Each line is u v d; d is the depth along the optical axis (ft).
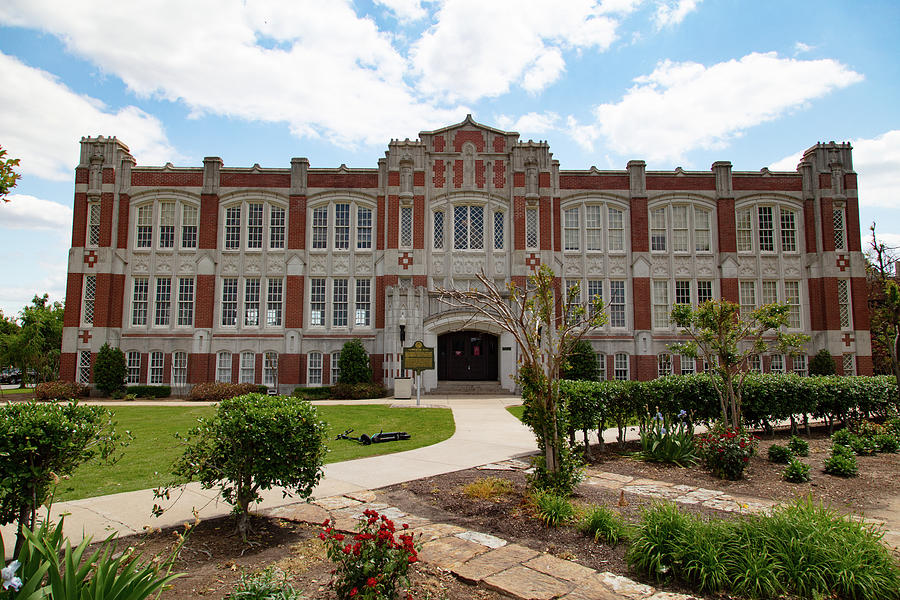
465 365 108.68
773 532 19.49
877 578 17.37
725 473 34.73
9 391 138.31
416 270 102.42
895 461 40.32
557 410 30.55
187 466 23.03
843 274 107.45
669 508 21.31
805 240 108.58
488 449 43.55
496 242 106.11
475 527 23.97
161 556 20.21
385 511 26.23
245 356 102.68
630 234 107.45
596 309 32.96
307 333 103.30
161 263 103.65
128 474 34.35
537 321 31.65
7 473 17.99
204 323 102.01
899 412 54.80
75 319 100.73
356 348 98.17
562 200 107.45
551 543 21.99
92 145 104.99
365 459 39.40
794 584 17.75
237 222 105.70
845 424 54.90
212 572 18.99
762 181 109.50
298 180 105.81
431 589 17.70
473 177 106.22
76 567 13.66
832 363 101.96
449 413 69.10
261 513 25.72
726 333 43.65
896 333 53.57
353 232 105.91
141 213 104.99
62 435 19.31
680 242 108.37
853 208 108.78
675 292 106.83
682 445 38.75
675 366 105.19
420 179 104.83
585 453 41.06
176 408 77.51
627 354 105.09
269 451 22.61
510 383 98.68
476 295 33.94
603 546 21.74
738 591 17.61
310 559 20.24
